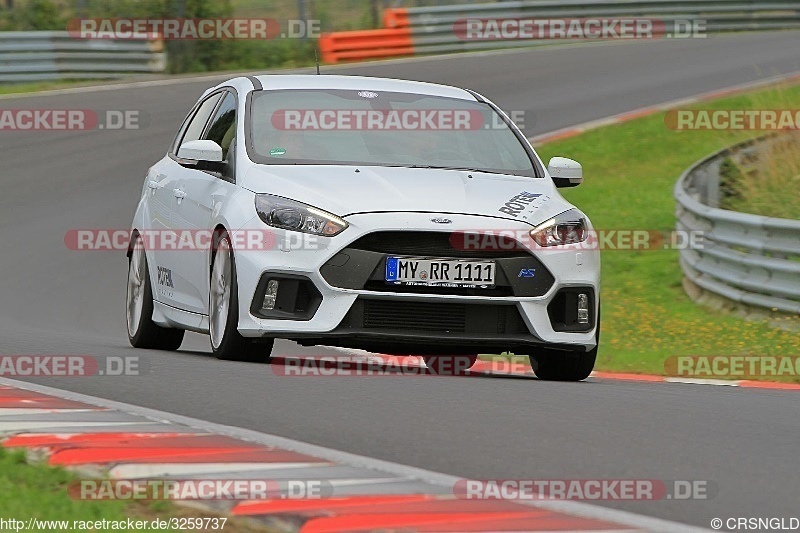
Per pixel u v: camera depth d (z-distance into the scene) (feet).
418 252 82.89
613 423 65.67
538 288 84.38
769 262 133.69
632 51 347.36
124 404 67.21
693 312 145.18
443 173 90.43
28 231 192.34
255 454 53.67
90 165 227.61
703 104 269.23
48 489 49.08
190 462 51.98
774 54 333.62
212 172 93.56
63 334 123.65
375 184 86.63
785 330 128.57
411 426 62.75
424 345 85.51
